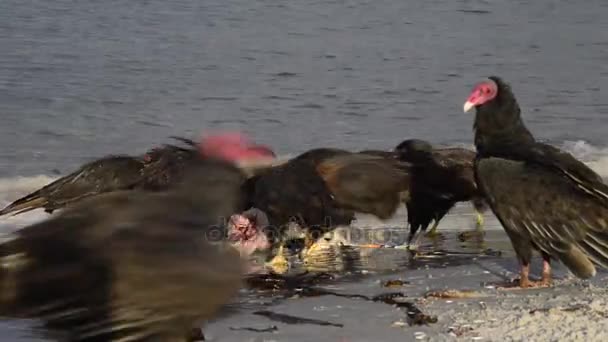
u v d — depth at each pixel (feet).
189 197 22.85
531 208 37.63
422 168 47.85
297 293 38.70
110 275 21.29
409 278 41.50
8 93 88.22
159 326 21.77
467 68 104.73
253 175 44.32
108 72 98.07
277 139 75.72
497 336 31.35
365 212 45.65
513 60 109.50
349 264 44.29
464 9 137.49
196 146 34.86
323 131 78.33
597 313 33.68
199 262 21.93
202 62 104.12
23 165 66.23
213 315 22.56
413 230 48.60
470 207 56.24
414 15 132.57
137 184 41.91
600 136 77.10
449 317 34.14
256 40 115.34
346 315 35.06
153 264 21.50
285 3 135.85
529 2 143.54
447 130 78.74
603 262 36.42
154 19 123.95
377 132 78.18
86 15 123.65
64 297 21.29
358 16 130.52
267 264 43.42
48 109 83.51
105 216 21.98
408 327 33.22
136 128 78.84
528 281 39.32
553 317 33.06
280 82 96.37
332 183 45.11
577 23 131.44
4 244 21.52
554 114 85.35
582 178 37.70
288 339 31.94
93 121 80.23
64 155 69.72
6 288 21.08
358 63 105.40
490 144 40.52
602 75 102.37
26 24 118.01
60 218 21.95
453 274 42.19
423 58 108.78
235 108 86.22
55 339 21.95
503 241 49.26
